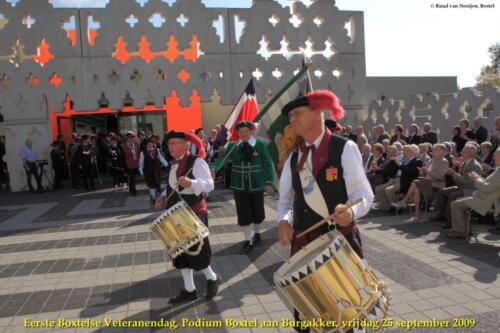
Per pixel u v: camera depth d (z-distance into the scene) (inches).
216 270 215.9
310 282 93.6
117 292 192.1
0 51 551.5
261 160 247.6
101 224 342.3
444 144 323.6
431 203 335.3
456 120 484.1
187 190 173.5
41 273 224.4
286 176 115.6
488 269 193.8
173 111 798.5
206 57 582.6
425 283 181.3
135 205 427.2
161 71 578.2
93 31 612.4
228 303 173.2
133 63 569.6
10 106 562.6
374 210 337.4
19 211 428.8
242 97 295.0
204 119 860.0
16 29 550.0
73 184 589.9
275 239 271.6
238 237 279.9
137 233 304.2
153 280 205.6
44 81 561.3
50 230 330.6
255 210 248.8
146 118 797.9
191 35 574.6
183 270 175.8
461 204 242.8
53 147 580.7
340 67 616.7
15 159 573.0
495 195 228.8
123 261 238.4
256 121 252.4
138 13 561.0
